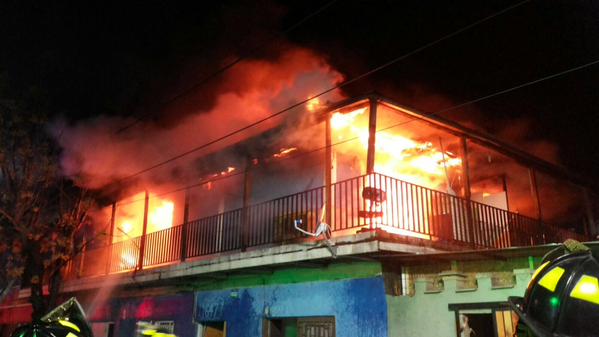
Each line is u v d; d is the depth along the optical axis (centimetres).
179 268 1245
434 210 1115
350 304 937
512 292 774
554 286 261
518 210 1528
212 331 1294
